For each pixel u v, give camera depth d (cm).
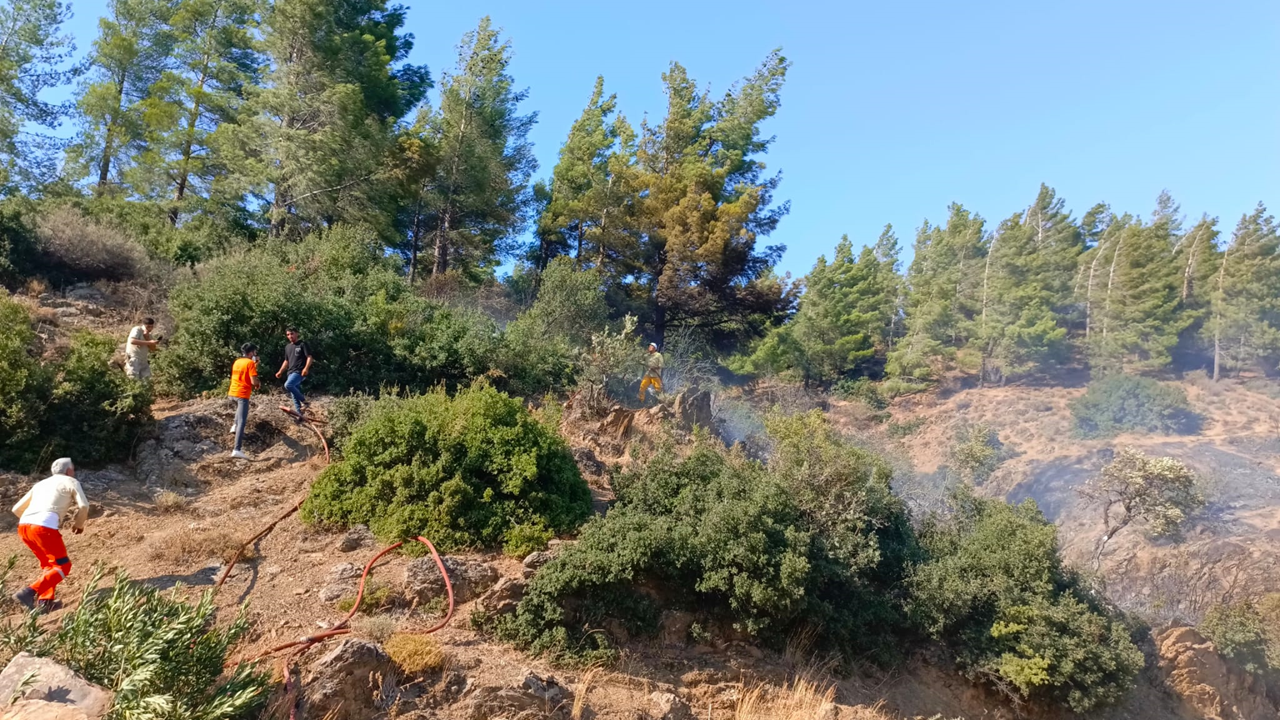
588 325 2372
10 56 2402
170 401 1415
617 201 3194
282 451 1280
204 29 2759
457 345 1717
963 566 1205
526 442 1127
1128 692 1153
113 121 2592
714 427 1669
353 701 705
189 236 2330
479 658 804
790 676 980
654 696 847
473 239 3164
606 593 930
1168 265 4762
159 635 612
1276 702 1409
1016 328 4562
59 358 1444
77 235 1975
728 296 3231
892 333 5481
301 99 2527
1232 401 4112
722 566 984
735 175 3444
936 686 1109
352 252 2075
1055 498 2894
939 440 3781
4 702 565
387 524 1021
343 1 2761
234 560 932
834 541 1105
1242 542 2286
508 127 3247
